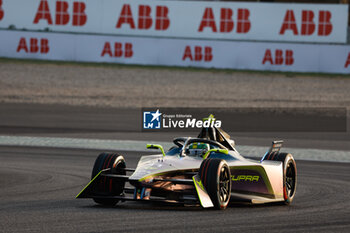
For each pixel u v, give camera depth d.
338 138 82.94
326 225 28.88
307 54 137.62
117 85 127.56
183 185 33.28
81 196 31.77
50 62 142.12
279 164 36.09
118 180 33.59
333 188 43.53
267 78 135.50
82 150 62.94
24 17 143.38
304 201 37.59
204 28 143.12
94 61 140.62
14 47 140.12
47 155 58.62
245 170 34.56
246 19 142.12
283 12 141.38
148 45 139.25
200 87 127.50
